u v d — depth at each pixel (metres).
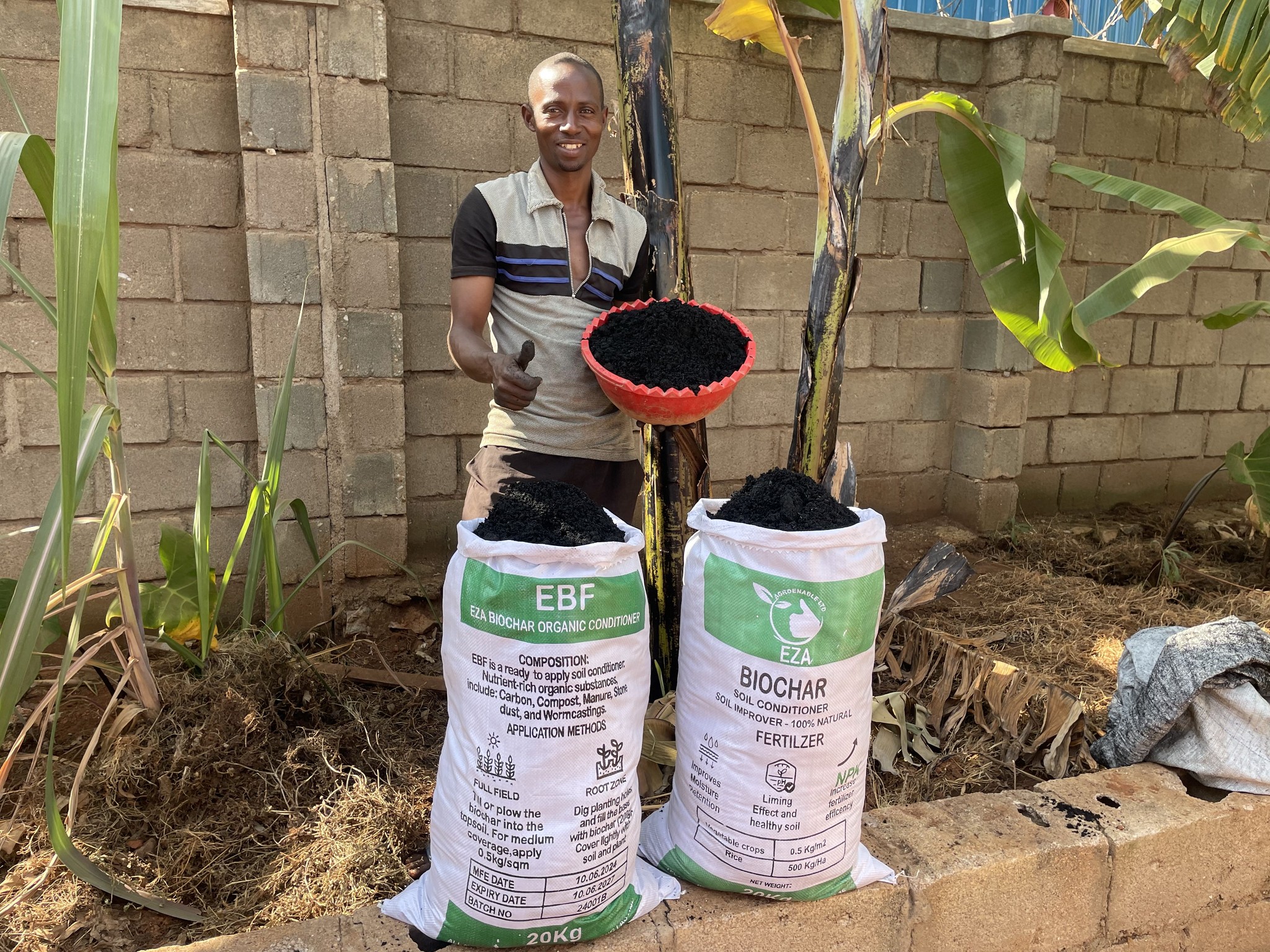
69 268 1.24
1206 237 2.82
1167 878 1.88
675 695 2.09
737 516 1.52
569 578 1.32
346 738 2.14
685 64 3.33
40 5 2.58
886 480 4.11
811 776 1.48
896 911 1.65
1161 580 3.53
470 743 1.39
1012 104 3.71
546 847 1.36
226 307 2.89
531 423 1.92
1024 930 1.78
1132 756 2.11
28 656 1.50
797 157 3.58
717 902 1.58
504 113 3.12
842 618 1.44
